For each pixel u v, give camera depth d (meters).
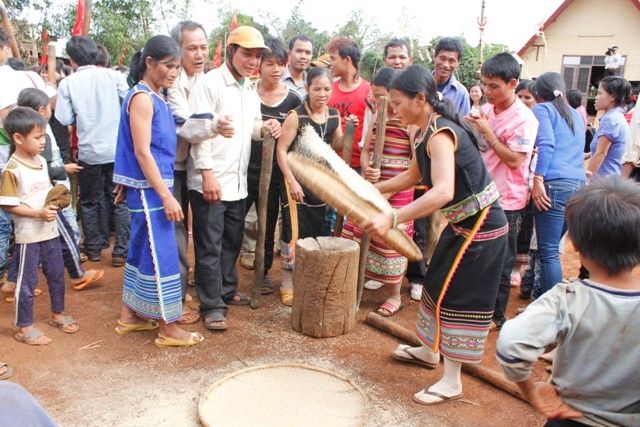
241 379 3.07
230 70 3.68
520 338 1.58
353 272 3.71
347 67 4.55
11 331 3.59
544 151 3.75
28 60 14.41
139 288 3.38
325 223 4.56
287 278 4.30
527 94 5.10
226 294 4.14
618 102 4.45
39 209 3.36
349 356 3.50
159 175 3.16
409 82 2.65
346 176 2.51
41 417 0.98
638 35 17.53
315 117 4.05
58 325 3.66
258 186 4.34
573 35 18.28
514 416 2.89
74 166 4.45
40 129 3.31
